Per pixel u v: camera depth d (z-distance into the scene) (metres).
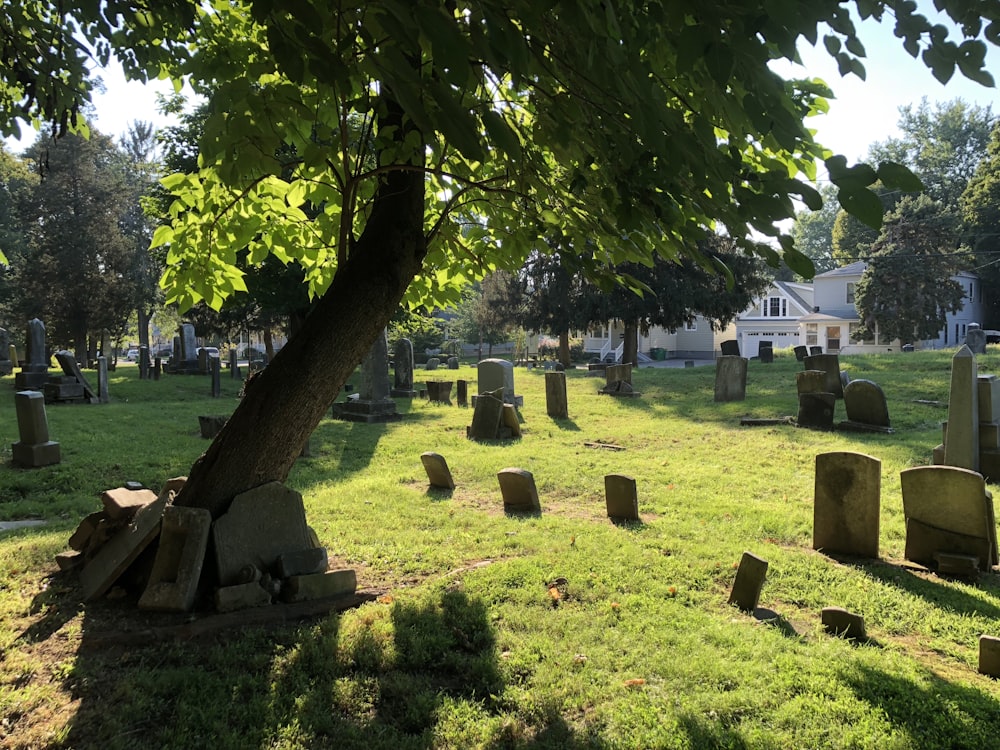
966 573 6.05
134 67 6.12
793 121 2.22
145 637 4.24
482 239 6.19
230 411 18.38
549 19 2.56
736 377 19.47
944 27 2.28
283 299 24.45
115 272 42.25
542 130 4.03
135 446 12.41
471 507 8.61
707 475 10.44
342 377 5.02
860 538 6.58
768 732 3.46
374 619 4.70
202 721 3.47
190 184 5.37
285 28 2.39
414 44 1.90
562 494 9.52
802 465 11.14
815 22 2.00
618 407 19.34
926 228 41.94
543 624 4.77
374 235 4.99
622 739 3.41
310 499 8.79
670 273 34.44
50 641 4.25
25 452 10.53
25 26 5.87
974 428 9.08
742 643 4.51
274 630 4.52
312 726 3.49
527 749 3.33
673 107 3.39
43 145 40.28
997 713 3.66
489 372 19.45
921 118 63.09
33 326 23.89
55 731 3.34
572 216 4.72
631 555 6.30
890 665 4.24
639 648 4.40
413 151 4.66
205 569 4.75
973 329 27.64
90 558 5.35
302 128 4.12
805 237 76.56
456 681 4.03
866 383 13.91
